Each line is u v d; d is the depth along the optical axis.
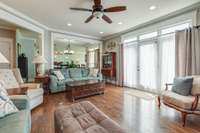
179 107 2.42
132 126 2.29
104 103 3.58
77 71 6.04
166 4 3.33
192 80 2.72
